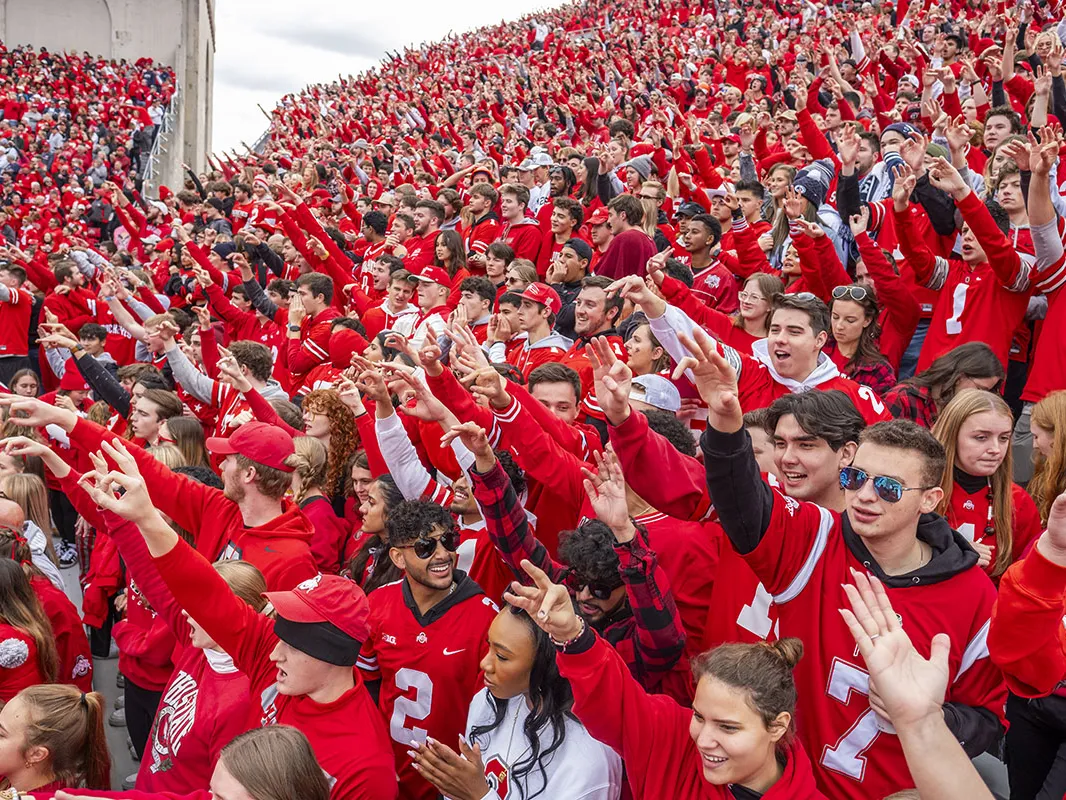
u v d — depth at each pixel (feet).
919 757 6.80
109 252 62.13
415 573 11.39
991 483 12.07
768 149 39.04
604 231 26.99
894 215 19.25
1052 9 51.60
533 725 9.86
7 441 12.89
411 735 11.53
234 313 31.71
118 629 15.26
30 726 10.19
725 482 9.17
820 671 9.19
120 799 9.16
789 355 15.19
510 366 17.04
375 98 106.52
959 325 18.80
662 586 10.17
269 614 11.86
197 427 18.71
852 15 70.64
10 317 36.70
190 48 131.85
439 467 15.12
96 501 10.23
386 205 44.65
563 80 77.36
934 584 8.99
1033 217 16.90
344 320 24.23
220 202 54.65
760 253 23.58
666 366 17.01
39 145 90.58
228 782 8.27
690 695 10.64
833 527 9.42
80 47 128.57
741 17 89.30
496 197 32.76
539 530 13.94
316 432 18.48
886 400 15.14
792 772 8.05
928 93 32.94
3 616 12.82
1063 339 17.03
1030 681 8.17
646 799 8.62
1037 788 10.11
